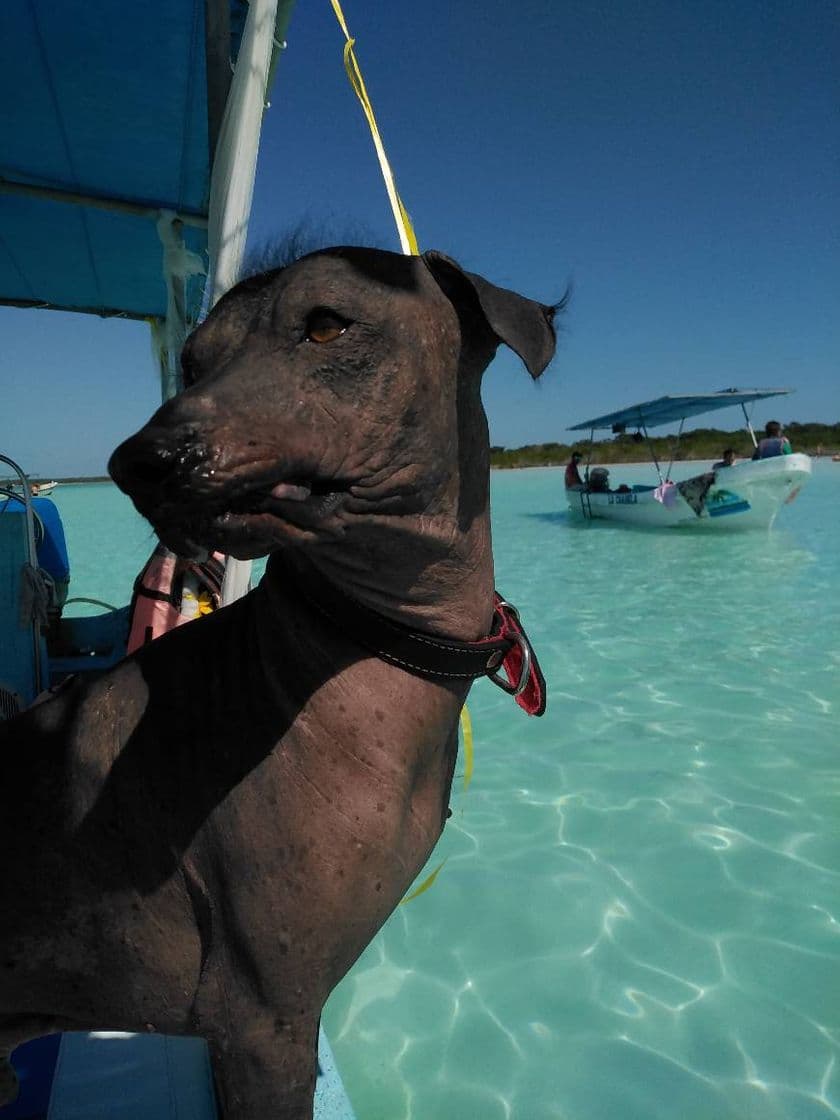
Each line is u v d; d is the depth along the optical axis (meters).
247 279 0.52
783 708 2.23
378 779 0.49
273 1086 0.51
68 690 0.59
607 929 1.32
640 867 1.49
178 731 0.51
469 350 0.54
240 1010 0.50
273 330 0.46
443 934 1.32
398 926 1.35
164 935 0.52
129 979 0.53
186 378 0.54
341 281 0.47
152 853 0.50
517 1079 1.03
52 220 1.62
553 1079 1.03
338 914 0.48
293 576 0.52
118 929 0.52
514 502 9.84
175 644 0.56
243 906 0.48
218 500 0.40
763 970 1.21
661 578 4.23
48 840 0.52
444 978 1.22
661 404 6.13
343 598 0.50
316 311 0.46
